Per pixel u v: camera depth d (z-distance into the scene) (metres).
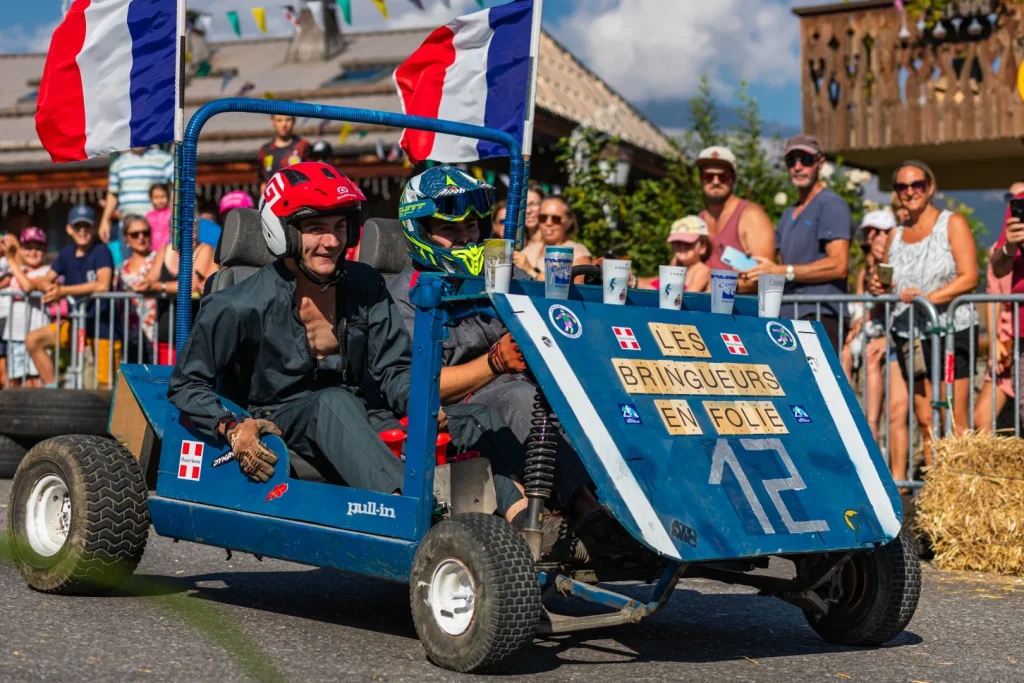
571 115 17.50
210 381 5.21
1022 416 7.65
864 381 8.44
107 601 5.41
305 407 5.05
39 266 12.14
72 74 6.73
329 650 4.61
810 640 5.25
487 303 4.58
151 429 5.66
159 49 6.56
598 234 13.46
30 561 5.53
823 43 15.82
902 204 8.51
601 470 4.27
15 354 11.80
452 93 7.14
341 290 5.21
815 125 15.91
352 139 16.67
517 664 4.51
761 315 5.34
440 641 4.36
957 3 14.98
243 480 5.15
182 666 4.23
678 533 4.27
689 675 4.47
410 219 5.61
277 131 12.64
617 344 4.68
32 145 19.52
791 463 4.77
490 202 5.70
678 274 5.01
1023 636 5.41
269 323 5.13
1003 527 6.90
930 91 15.31
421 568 4.42
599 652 4.81
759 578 5.08
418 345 4.60
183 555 6.77
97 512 5.38
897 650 5.07
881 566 4.98
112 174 13.95
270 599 5.70
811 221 8.98
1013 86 14.84
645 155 19.31
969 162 17.19
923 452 8.34
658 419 4.55
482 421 5.12
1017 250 8.08
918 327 8.19
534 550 4.41
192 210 5.91
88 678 4.02
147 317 10.96
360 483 4.80
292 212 4.93
